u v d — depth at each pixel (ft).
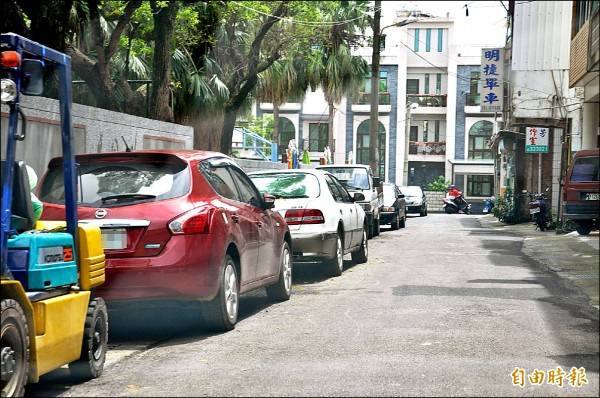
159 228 24.89
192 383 19.27
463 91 207.92
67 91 19.70
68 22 51.26
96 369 20.35
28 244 18.08
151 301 24.97
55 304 18.30
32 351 17.31
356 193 49.96
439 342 23.88
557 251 58.29
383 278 41.65
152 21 65.41
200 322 28.96
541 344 23.49
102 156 26.40
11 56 16.99
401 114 208.64
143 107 60.85
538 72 91.56
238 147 122.52
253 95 100.58
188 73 68.59
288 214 40.55
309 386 18.58
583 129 82.69
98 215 24.99
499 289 36.63
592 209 70.23
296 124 209.87
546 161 101.96
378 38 104.37
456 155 207.92
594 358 21.49
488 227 98.02
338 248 42.96
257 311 31.48
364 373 19.83
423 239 73.36
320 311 30.76
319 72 123.13
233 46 87.10
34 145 38.65
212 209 26.16
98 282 21.09
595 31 64.39
